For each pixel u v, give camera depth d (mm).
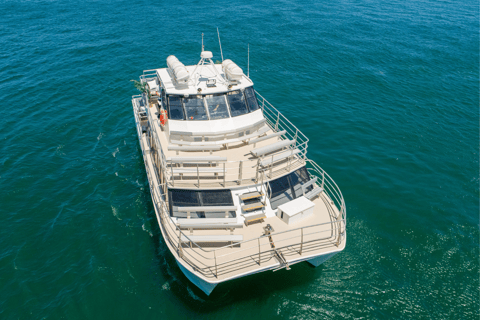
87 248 18391
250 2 73250
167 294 16016
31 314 15031
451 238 19484
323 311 15492
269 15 63781
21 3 69750
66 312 15117
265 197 15953
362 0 79688
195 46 48312
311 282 16750
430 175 24906
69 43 48625
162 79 19156
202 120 17594
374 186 23562
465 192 23297
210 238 13602
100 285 16281
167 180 15375
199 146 16625
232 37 51938
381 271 17469
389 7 74062
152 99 22484
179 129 17359
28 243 18609
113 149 27469
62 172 24516
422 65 44750
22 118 30938
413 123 31656
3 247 18297
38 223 19984
